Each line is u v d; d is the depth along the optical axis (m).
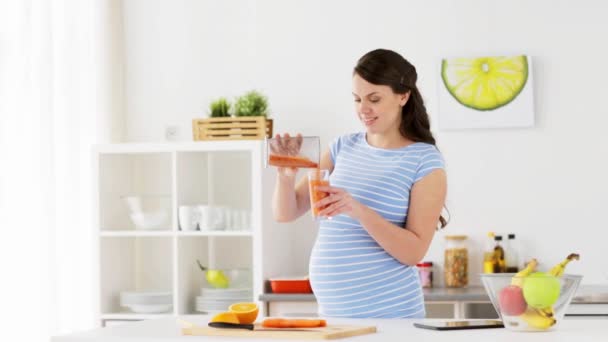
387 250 2.30
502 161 4.12
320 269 2.42
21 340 3.57
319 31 4.32
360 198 2.42
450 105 4.14
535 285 1.80
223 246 4.38
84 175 4.19
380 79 2.42
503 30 4.14
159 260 4.46
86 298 4.15
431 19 4.20
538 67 4.10
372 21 4.27
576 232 4.05
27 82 3.64
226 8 4.43
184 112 4.46
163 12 4.51
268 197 3.96
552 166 4.08
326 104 4.30
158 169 4.41
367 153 2.51
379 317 2.35
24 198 3.61
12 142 3.56
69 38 4.06
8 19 3.59
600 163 4.04
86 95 4.21
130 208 4.08
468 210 4.14
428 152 2.43
